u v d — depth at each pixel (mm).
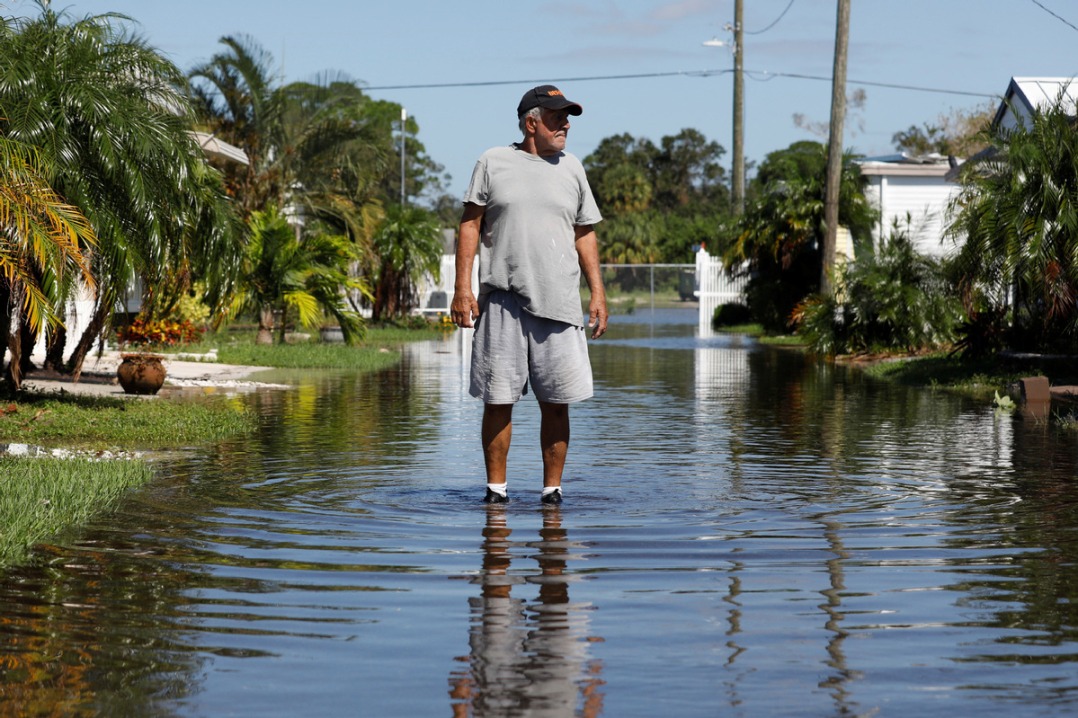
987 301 17312
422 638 4234
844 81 28609
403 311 35531
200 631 4305
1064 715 3486
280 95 31219
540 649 4113
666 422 11727
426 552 5590
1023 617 4504
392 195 76625
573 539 5906
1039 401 13688
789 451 9445
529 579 5082
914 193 35375
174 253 11320
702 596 4812
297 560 5406
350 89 31906
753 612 4582
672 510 6730
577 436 10508
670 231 78500
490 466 7062
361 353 22016
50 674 3836
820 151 32969
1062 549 5691
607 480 7891
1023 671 3877
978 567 5312
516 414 12672
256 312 25953
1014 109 16594
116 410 11445
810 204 32438
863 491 7434
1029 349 17797
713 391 15602
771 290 33656
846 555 5562
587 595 4820
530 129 7016
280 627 4359
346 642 4188
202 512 6574
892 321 22594
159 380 14172
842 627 4379
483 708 3553
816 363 21766
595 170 96375
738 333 35062
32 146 9836
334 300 24719
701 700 3613
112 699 3611
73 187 10430
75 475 7383
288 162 31672
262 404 13336
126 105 10875
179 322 23375
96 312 13055
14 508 6215
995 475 8117
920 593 4863
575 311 6980
